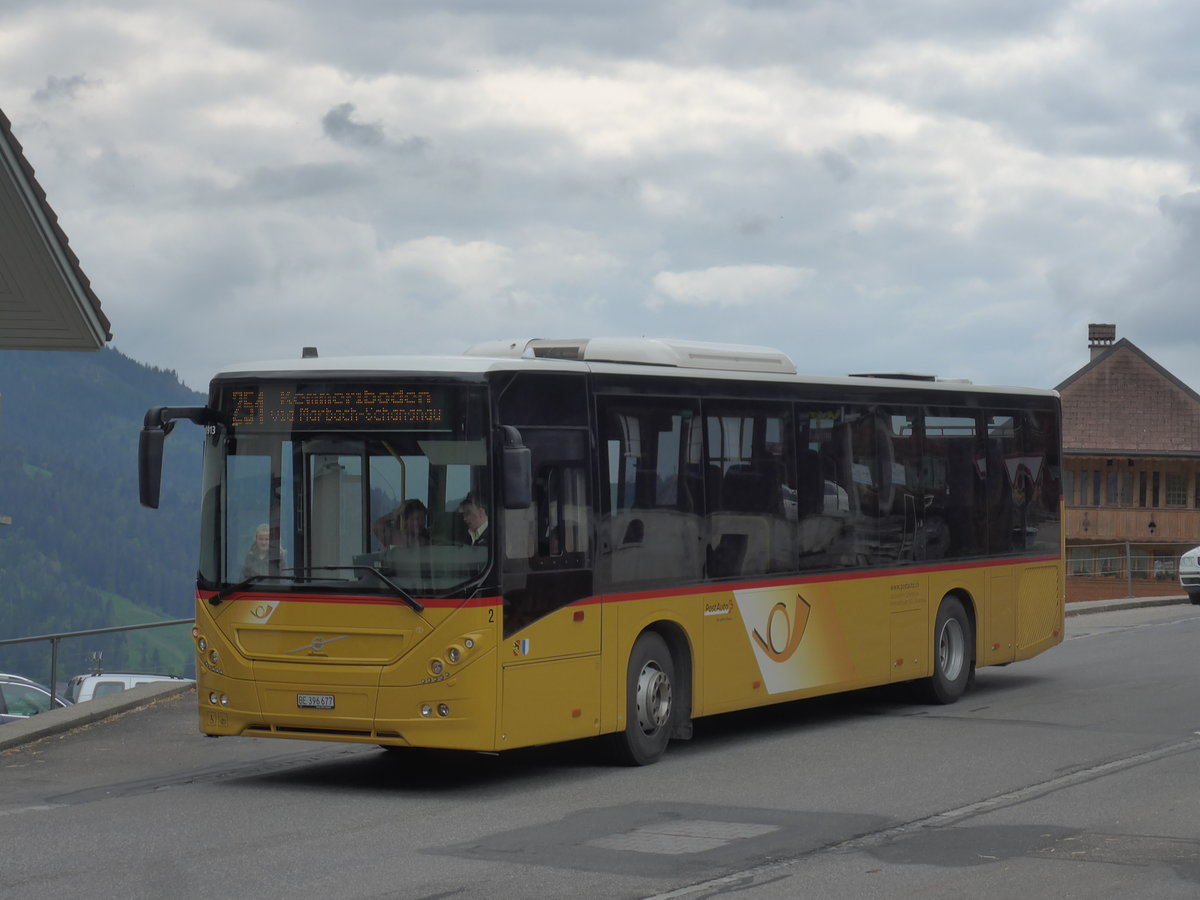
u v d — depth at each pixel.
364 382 12.65
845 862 9.77
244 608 12.79
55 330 21.20
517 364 12.71
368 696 12.35
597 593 13.34
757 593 15.27
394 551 12.42
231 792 12.59
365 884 9.21
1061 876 9.36
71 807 11.91
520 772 13.55
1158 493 67.81
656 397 14.15
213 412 13.07
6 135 19.00
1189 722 16.38
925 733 15.80
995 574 19.17
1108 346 72.06
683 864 9.73
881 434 17.25
